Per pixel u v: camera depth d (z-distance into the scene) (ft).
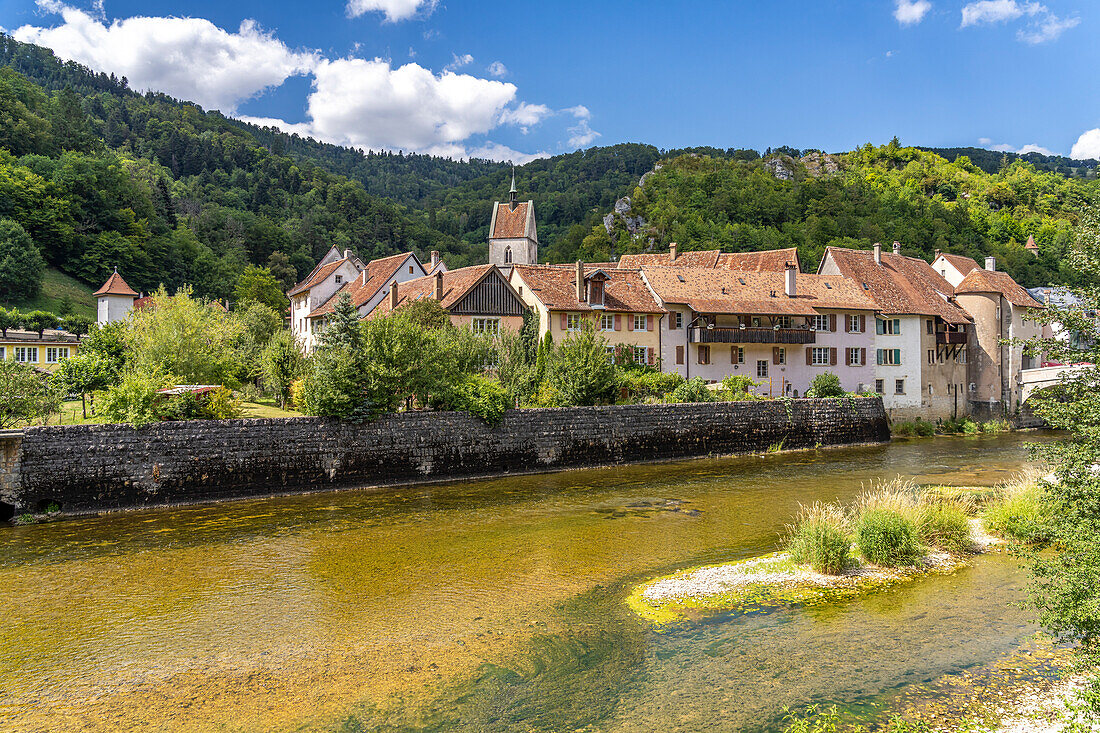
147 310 139.03
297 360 149.07
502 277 161.17
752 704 40.45
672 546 75.31
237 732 38.86
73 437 91.15
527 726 38.73
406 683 44.09
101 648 50.06
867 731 37.27
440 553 73.46
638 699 41.34
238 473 100.73
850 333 184.96
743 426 145.28
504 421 121.70
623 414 132.67
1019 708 39.42
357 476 109.40
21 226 298.76
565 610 56.24
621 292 170.91
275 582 64.34
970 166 574.15
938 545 70.54
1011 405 200.85
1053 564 40.29
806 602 56.80
